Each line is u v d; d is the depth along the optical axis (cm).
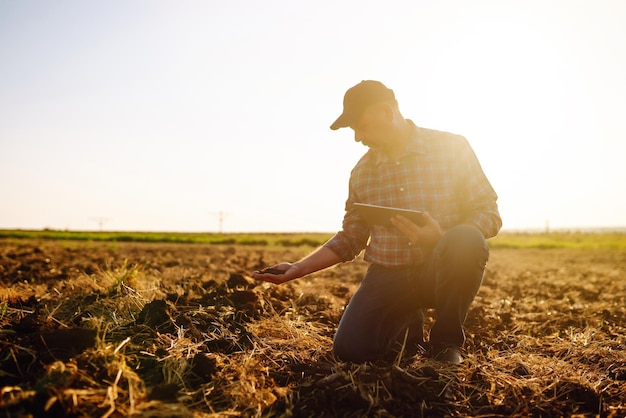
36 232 2812
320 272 816
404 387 253
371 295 298
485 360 307
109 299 379
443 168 300
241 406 235
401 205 304
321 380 259
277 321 358
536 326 419
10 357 244
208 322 335
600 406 252
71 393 208
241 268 816
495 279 803
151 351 277
